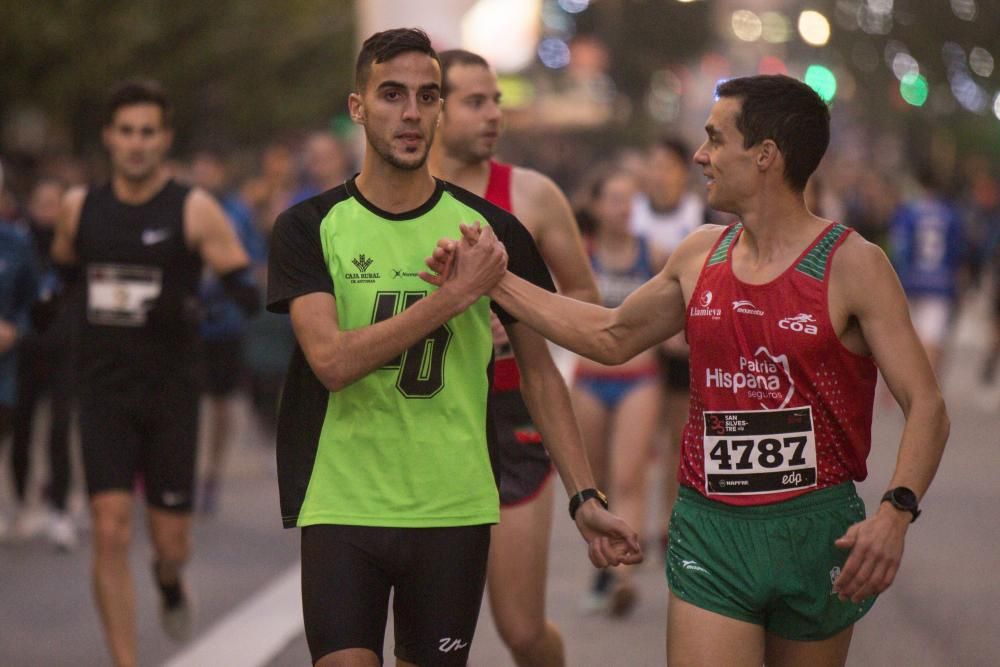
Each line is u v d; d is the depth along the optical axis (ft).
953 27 349.82
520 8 160.56
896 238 144.05
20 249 80.02
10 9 208.54
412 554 42.01
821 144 40.16
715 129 40.40
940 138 405.80
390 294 42.06
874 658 66.39
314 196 42.96
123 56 222.07
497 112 54.54
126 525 59.93
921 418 38.99
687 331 41.32
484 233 40.93
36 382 92.48
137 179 62.44
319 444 42.39
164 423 61.67
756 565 39.93
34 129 236.43
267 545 90.84
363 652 41.32
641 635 70.33
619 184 79.36
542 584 52.85
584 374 76.48
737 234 41.09
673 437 84.43
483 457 42.86
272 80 309.42
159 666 65.00
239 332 100.53
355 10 314.55
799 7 437.58
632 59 543.39
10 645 69.05
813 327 39.40
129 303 61.57
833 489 40.29
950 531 94.84
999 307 176.65
